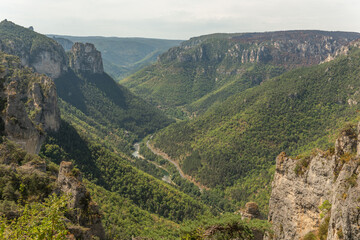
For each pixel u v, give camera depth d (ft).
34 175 216.33
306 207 161.79
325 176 152.15
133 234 343.26
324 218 141.49
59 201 106.01
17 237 99.45
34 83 525.75
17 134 336.49
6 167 214.07
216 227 145.69
